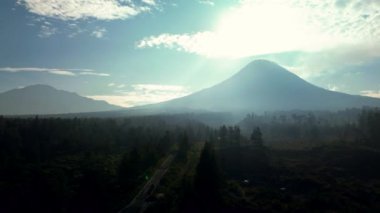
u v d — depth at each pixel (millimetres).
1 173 119062
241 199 106625
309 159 161375
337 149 168500
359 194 113875
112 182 116812
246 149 168750
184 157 164750
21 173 120188
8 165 125938
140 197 107312
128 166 121750
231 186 120062
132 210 96875
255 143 181000
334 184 124688
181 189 112562
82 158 153125
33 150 147750
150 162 143125
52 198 97375
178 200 104188
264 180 136125
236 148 170875
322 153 167000
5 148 148000
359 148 166000
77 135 185250
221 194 108500
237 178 139000
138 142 184375
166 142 182500
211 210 99375
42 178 104250
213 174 108688
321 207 101562
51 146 166750
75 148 170125
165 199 104000
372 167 146375
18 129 181750
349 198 110250
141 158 138625
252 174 143000
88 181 105188
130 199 105500
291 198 111000
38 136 176125
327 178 132250
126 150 179250
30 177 115500
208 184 107000
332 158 158250
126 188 114000
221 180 117750
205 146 113250
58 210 95688
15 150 146750
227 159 158250
